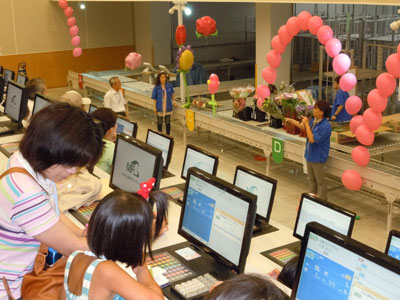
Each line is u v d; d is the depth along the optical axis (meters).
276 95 6.13
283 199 5.64
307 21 4.96
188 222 2.56
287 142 5.48
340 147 5.22
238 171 3.30
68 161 1.47
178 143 7.93
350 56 7.78
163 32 13.49
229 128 6.38
